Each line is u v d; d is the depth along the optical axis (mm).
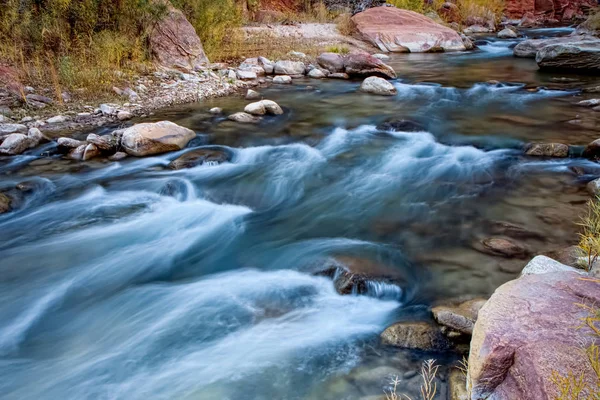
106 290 3709
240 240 4430
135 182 5488
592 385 1737
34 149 6148
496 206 4711
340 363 2779
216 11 11438
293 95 9367
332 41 15359
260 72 11234
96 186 5383
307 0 19828
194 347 3020
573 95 8977
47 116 7113
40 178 5449
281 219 4824
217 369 2803
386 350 2850
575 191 4891
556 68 11562
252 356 2887
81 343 3131
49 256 4145
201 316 3318
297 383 2654
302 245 4223
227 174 5781
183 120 7484
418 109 8305
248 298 3504
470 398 2090
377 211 4840
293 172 5848
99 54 8711
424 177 5609
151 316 3361
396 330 2926
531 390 1842
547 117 7516
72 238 4434
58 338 3182
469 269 3650
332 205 5047
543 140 6363
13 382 2791
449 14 21656
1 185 5242
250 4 17656
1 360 2973
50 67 8242
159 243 4391
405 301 3322
